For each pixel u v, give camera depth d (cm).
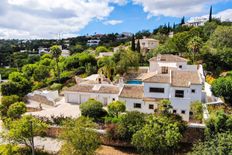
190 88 3653
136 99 3794
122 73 5756
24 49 17600
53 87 6141
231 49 6231
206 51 6288
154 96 3769
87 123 2738
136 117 3041
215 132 2778
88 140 2489
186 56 6825
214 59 6103
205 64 6003
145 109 3775
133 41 8556
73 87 4803
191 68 5212
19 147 2842
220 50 6278
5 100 4225
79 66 7969
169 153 2717
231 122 2741
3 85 5253
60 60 8838
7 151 2577
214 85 4103
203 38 8138
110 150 2969
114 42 14500
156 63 5366
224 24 10269
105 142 3111
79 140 2464
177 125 2888
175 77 3797
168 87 3694
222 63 6034
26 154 2817
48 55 10362
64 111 4153
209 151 1942
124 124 2997
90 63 7575
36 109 4403
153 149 2627
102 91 4450
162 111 3195
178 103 3509
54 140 3225
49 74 8094
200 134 3000
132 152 2909
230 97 3859
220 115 2838
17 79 5809
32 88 6544
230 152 1861
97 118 3438
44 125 2911
